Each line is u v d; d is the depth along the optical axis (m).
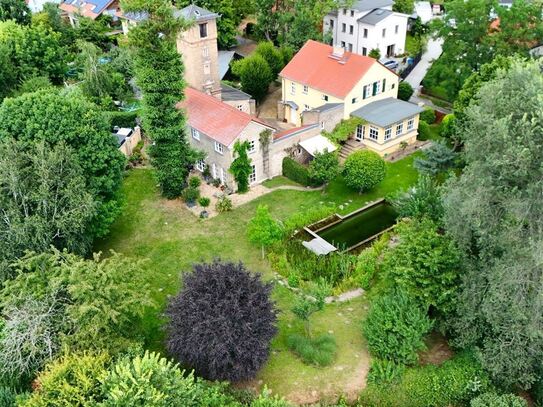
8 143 34.22
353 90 53.56
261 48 66.38
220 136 46.06
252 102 60.81
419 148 56.16
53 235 34.34
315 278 38.09
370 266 37.50
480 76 45.59
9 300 27.80
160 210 45.59
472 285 29.81
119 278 29.52
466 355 31.19
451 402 29.91
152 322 34.00
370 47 76.94
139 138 56.28
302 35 70.50
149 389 22.58
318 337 32.38
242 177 47.09
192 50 55.09
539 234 26.78
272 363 31.19
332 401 29.47
